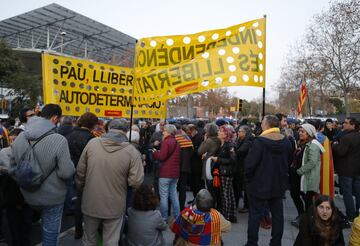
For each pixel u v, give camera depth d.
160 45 5.78
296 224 5.96
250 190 4.61
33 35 34.22
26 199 3.65
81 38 36.72
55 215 3.74
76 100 5.55
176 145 5.91
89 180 3.71
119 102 5.98
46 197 3.60
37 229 5.73
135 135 6.00
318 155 5.41
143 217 3.92
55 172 3.64
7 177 4.45
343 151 5.96
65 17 30.69
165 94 5.72
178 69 5.69
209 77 5.60
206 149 6.27
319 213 3.48
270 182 4.48
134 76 5.82
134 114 6.21
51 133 3.65
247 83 5.54
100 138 3.82
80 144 5.18
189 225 3.62
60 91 5.40
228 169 6.09
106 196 3.66
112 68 5.88
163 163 5.89
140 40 5.84
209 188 6.42
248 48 5.59
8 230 5.62
